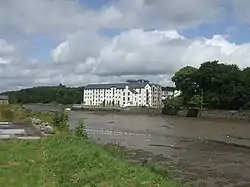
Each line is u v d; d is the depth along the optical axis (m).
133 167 16.08
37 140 23.22
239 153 38.56
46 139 23.53
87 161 15.92
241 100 114.06
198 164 31.47
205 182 24.58
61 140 22.59
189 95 131.50
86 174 13.70
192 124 84.56
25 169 14.73
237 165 31.25
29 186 12.11
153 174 15.61
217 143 47.50
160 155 35.97
